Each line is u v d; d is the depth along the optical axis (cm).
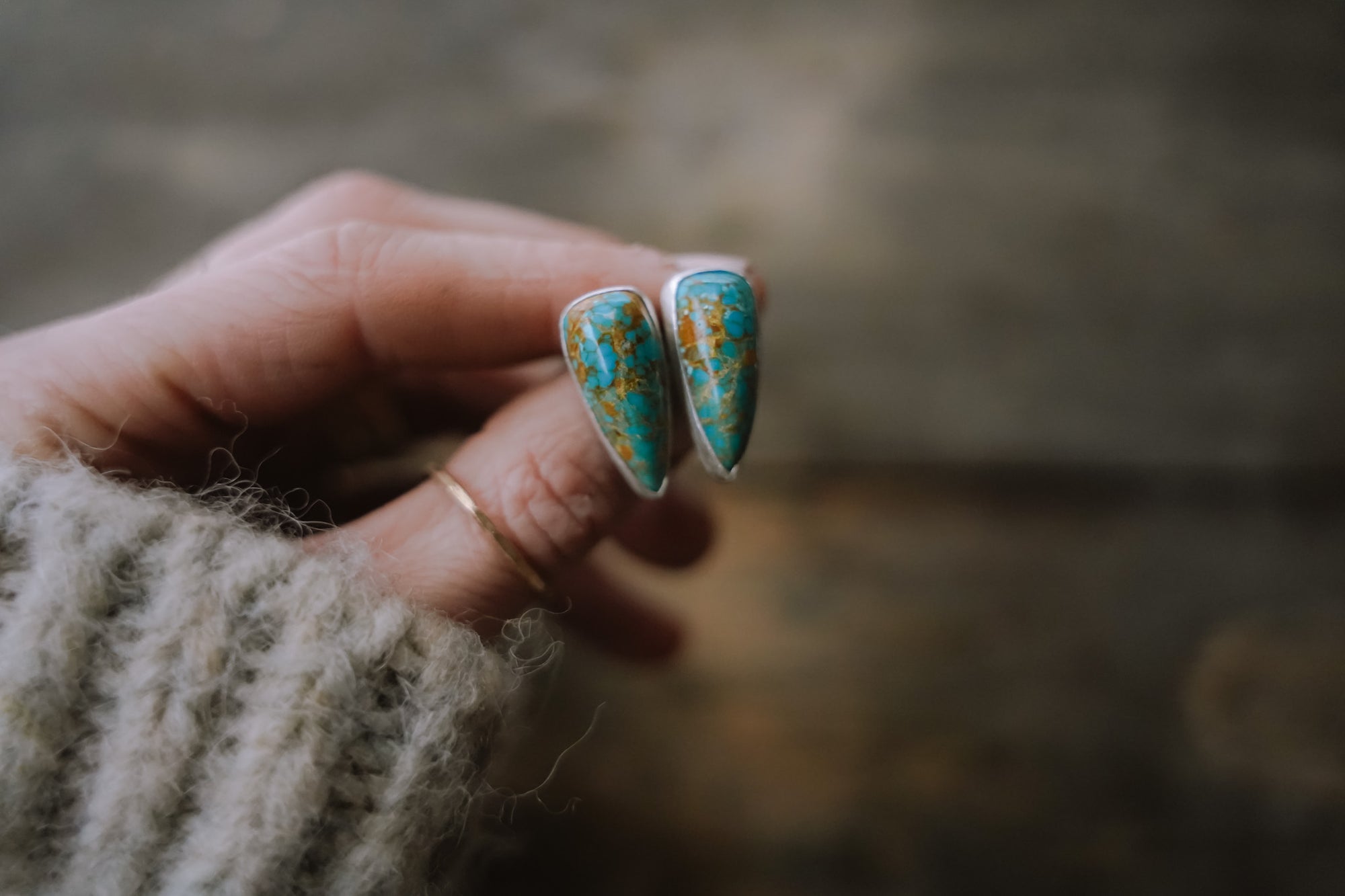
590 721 22
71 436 14
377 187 19
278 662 13
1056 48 28
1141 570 23
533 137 27
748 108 28
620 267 15
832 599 23
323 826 13
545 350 16
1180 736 22
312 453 18
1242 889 21
